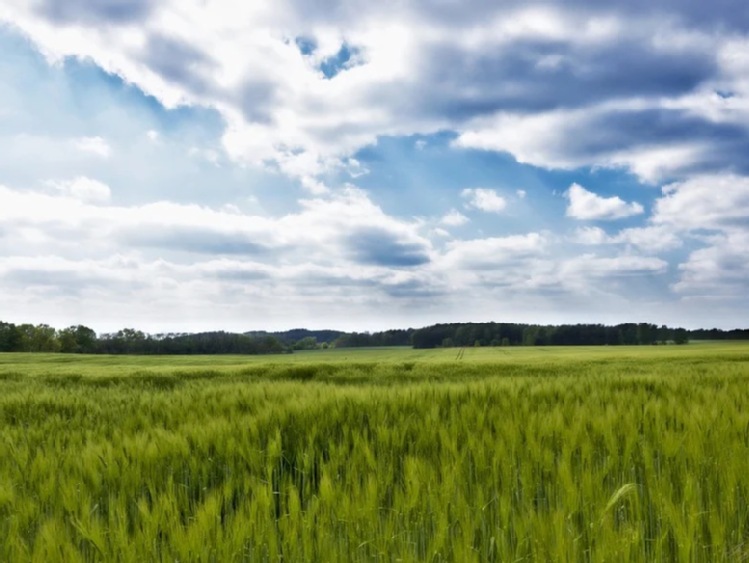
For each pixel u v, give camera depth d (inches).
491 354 2773.1
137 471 135.4
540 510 100.7
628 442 141.7
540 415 180.5
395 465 148.5
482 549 94.7
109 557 91.7
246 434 165.9
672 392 265.3
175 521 101.5
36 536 97.7
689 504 103.3
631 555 89.4
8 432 205.0
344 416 204.8
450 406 228.2
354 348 5812.0
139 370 1037.8
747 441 150.2
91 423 236.2
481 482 124.5
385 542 91.4
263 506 106.8
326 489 113.3
